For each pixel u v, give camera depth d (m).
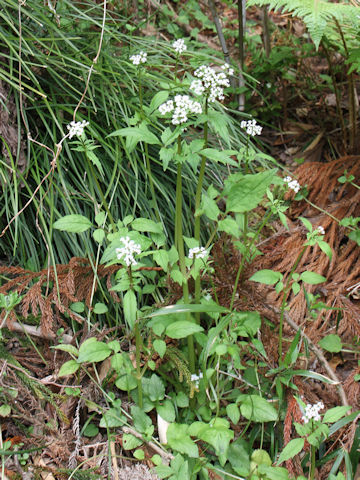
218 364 0.88
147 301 1.01
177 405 0.88
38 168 1.02
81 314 0.97
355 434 0.83
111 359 0.85
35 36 1.06
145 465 0.82
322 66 1.52
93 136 1.05
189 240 0.84
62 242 1.00
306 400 0.87
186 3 1.65
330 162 1.23
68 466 0.82
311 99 1.44
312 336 0.99
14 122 1.02
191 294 0.93
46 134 1.05
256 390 0.90
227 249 1.07
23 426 0.85
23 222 1.01
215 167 1.17
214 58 1.25
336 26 1.16
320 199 1.20
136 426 0.84
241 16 1.24
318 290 1.07
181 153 0.79
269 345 0.91
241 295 0.93
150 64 1.14
